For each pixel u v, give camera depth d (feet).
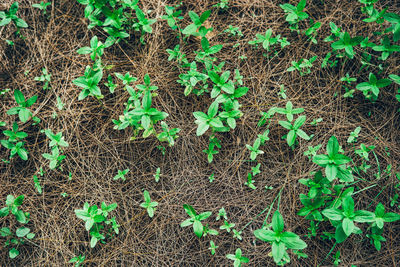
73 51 10.37
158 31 10.32
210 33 10.38
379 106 10.19
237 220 10.07
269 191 10.07
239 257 8.73
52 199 10.12
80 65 10.34
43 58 10.36
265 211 10.02
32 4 10.34
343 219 7.60
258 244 9.96
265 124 10.14
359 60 10.20
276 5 10.50
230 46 10.40
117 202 10.17
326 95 10.25
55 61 10.37
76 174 10.19
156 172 9.92
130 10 10.11
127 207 10.15
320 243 9.82
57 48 10.39
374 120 10.14
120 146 10.27
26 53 10.40
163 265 10.03
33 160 10.19
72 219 10.08
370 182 9.80
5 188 10.08
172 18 9.25
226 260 9.98
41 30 10.40
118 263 10.00
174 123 10.26
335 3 10.42
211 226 10.07
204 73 10.18
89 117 10.25
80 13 10.44
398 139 10.04
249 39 10.43
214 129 9.38
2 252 9.91
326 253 9.78
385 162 9.93
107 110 10.23
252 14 10.49
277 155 10.16
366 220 7.52
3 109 10.20
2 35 10.36
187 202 10.19
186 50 10.30
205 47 9.20
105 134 10.26
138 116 8.70
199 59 9.78
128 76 9.29
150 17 10.30
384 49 9.09
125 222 10.09
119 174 9.71
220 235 10.05
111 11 9.28
